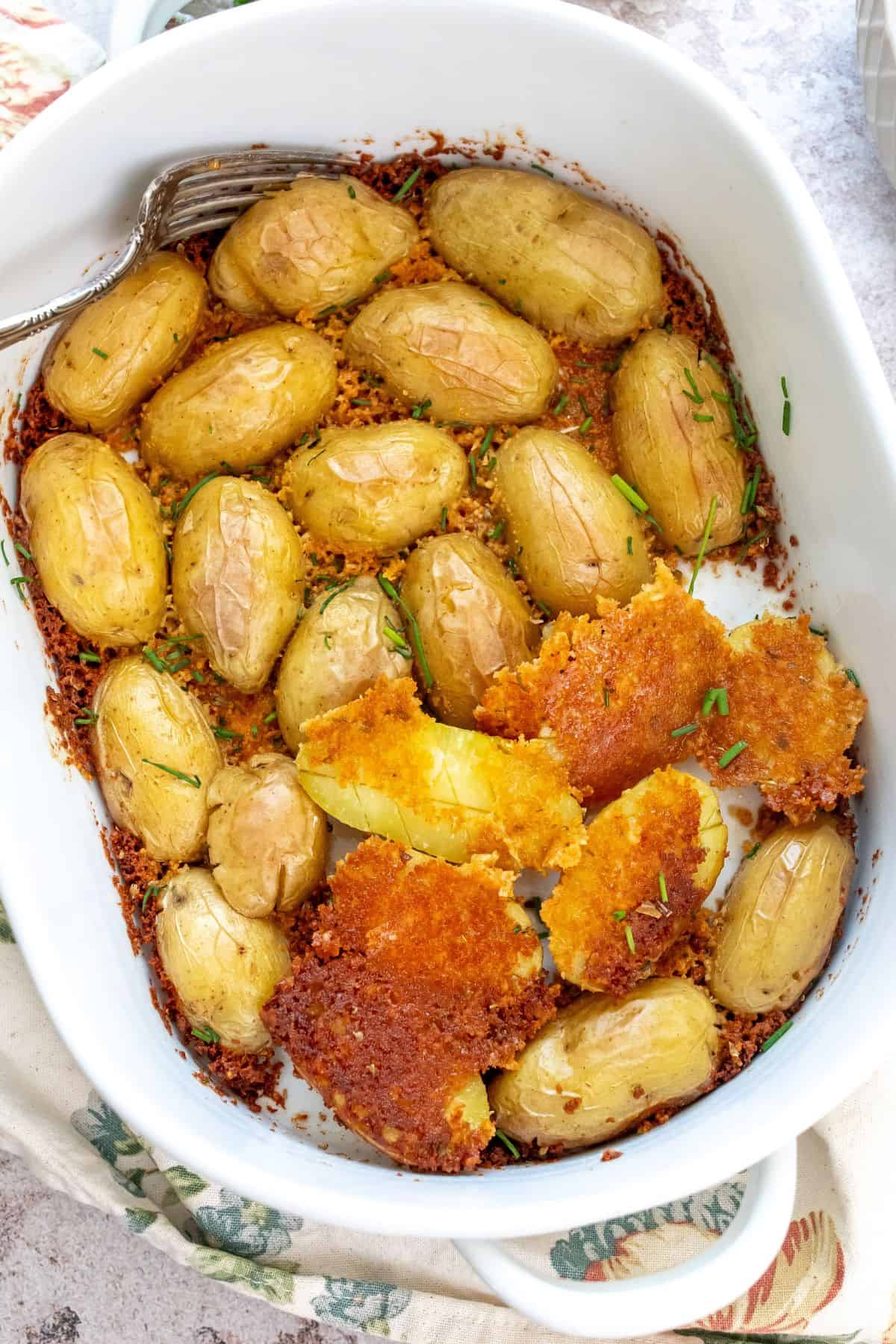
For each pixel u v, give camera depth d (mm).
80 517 570
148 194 575
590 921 559
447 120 603
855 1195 632
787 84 660
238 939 563
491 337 586
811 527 596
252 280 597
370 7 561
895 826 571
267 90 581
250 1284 639
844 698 584
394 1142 555
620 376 598
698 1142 543
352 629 568
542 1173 557
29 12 642
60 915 552
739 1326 636
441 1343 639
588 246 590
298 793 565
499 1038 556
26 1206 674
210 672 595
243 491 575
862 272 654
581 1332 540
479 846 562
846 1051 542
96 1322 673
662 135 583
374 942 560
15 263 572
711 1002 566
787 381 586
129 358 584
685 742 582
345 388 605
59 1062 647
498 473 587
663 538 603
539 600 587
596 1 659
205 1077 582
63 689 594
